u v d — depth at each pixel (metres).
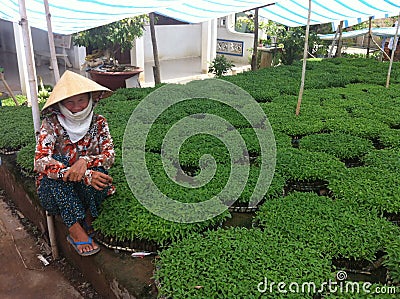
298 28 14.94
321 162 5.26
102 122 4.00
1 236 4.97
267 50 15.55
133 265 3.53
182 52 18.98
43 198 3.81
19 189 5.32
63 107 3.63
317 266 3.24
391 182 4.73
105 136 3.98
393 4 9.14
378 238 3.68
